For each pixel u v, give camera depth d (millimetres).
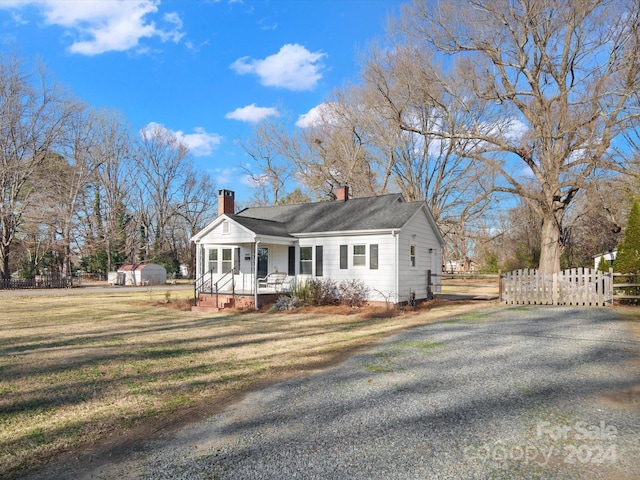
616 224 26125
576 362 6867
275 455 3865
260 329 12242
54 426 4875
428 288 19906
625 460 3586
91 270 51688
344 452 3869
